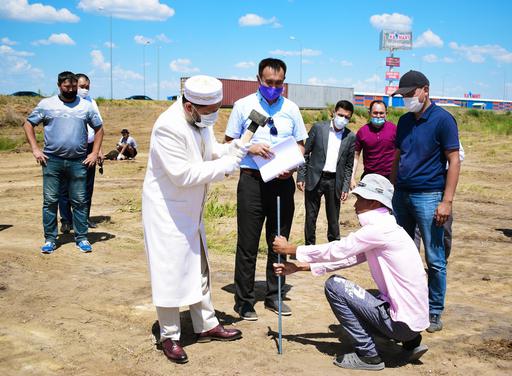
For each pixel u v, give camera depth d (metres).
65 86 7.30
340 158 7.43
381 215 4.14
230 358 4.43
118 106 37.75
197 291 4.38
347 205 12.20
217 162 4.27
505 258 7.84
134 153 21.56
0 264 6.94
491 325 5.21
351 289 4.19
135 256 7.57
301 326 5.16
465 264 7.51
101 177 16.56
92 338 4.84
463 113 55.38
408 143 5.02
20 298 5.81
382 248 4.08
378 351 4.62
